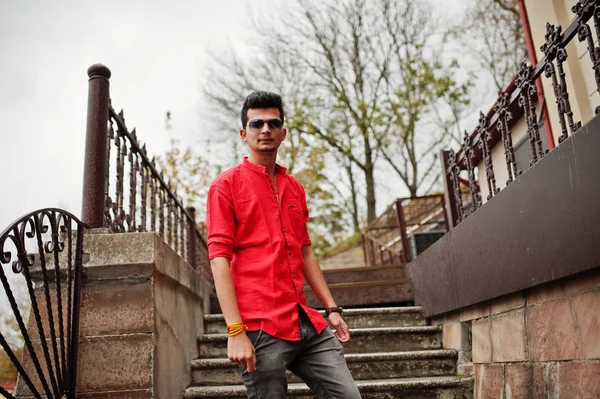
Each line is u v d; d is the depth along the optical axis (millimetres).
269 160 1955
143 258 2588
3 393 1700
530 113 2578
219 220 1801
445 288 3955
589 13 2035
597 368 1991
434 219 10961
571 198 2062
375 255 12086
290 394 3240
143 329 2516
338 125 18750
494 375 3045
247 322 1736
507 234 2756
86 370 2447
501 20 15344
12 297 1827
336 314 2033
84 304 2539
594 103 4418
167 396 2764
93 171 2719
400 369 3715
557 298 2346
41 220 2066
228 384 3551
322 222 18312
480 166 7809
